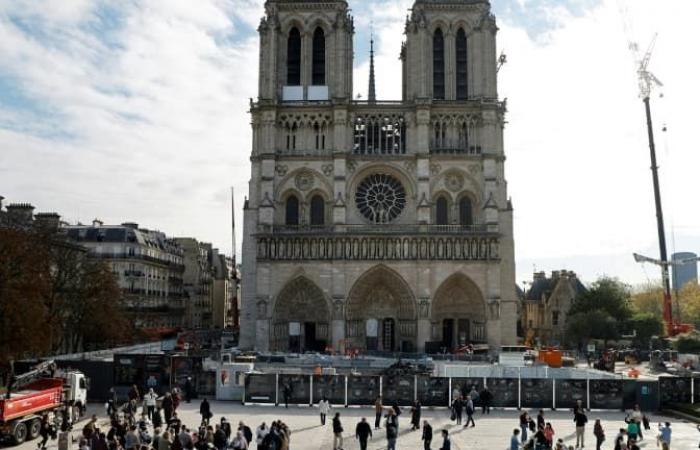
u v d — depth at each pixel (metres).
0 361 75.44
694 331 140.62
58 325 101.50
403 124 133.00
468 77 134.12
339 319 124.00
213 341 153.00
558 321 170.88
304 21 134.88
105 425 62.00
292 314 127.62
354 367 94.25
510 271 128.50
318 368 87.81
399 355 115.50
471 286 126.12
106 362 79.81
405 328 126.50
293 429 62.09
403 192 131.88
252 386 77.38
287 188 130.62
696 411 69.44
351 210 130.50
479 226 127.31
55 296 103.19
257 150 131.25
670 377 76.06
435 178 130.25
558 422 68.31
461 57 135.88
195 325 193.62
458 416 66.00
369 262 125.50
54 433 54.50
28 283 78.69
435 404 77.56
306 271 125.94
